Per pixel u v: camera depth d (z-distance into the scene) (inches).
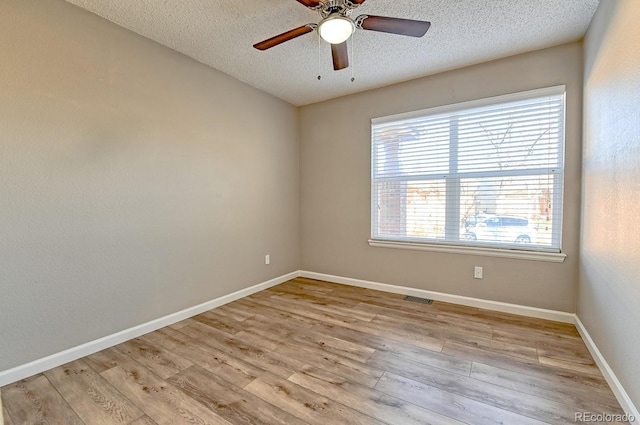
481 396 65.9
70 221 81.9
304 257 169.3
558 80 101.5
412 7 82.4
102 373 76.1
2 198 70.9
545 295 107.0
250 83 134.6
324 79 129.3
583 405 62.6
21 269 74.0
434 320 107.0
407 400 64.9
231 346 89.7
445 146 124.0
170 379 73.3
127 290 94.5
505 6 81.5
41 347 77.2
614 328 67.1
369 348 87.6
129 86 93.5
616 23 67.3
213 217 121.3
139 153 96.7
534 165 107.4
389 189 139.1
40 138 76.2
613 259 68.4
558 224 104.4
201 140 115.7
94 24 85.2
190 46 103.2
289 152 161.2
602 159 76.7
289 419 59.6
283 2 80.0
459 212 122.0
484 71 113.8
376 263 144.3
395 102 134.5
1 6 69.8
